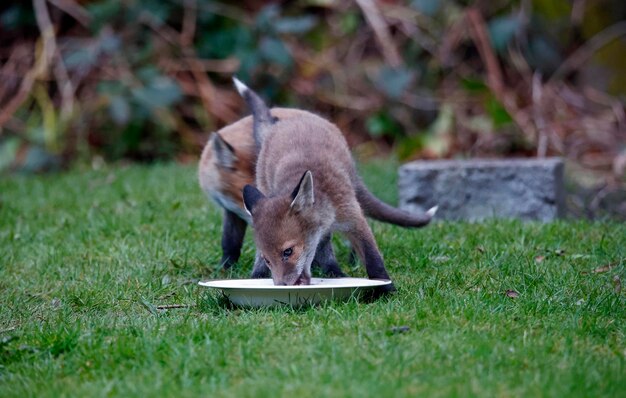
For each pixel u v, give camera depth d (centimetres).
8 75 1956
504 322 722
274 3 1978
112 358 660
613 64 1973
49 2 1977
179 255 1038
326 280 859
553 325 715
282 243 813
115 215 1271
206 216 1241
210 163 1047
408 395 551
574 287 841
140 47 1933
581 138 1791
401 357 619
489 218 1229
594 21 2003
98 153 1909
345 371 600
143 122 1903
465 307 757
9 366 663
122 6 1897
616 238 1062
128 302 861
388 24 1973
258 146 1003
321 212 836
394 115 1927
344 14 1981
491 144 1812
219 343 671
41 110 1930
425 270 938
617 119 1848
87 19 1947
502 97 1839
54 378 633
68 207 1383
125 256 1035
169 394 575
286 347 661
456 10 1956
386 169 1641
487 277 884
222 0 1967
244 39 1858
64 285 925
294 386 571
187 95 1944
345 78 1959
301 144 916
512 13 1962
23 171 1803
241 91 1074
